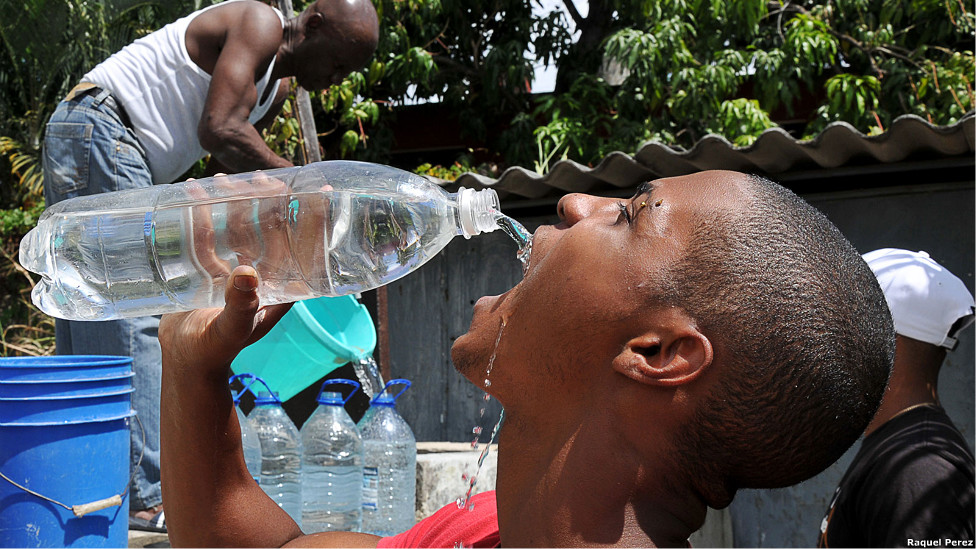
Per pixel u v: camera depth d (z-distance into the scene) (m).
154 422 2.81
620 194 4.02
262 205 1.66
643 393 1.01
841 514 2.01
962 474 1.83
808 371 0.98
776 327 0.98
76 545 2.26
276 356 2.93
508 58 9.32
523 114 9.31
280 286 1.67
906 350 2.05
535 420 1.09
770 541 3.81
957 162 3.34
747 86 9.80
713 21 9.11
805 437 1.00
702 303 0.99
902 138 3.24
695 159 3.63
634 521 1.02
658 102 8.69
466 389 4.42
